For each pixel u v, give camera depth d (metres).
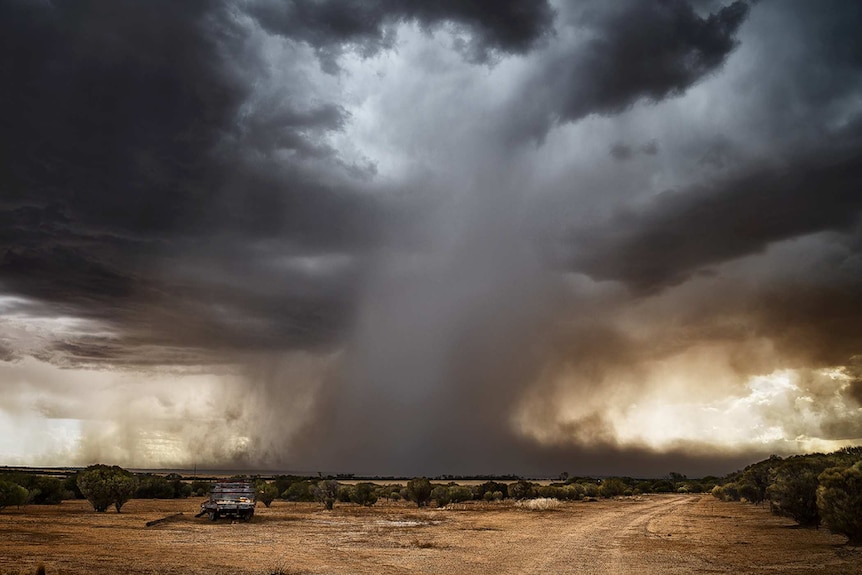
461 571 17.33
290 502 63.78
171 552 19.84
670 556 20.84
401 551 21.86
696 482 129.25
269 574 15.85
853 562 18.88
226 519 35.56
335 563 18.48
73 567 15.90
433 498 58.00
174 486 69.94
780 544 24.09
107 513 38.09
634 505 59.94
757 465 58.12
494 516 42.22
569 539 26.66
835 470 24.59
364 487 57.69
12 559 17.03
